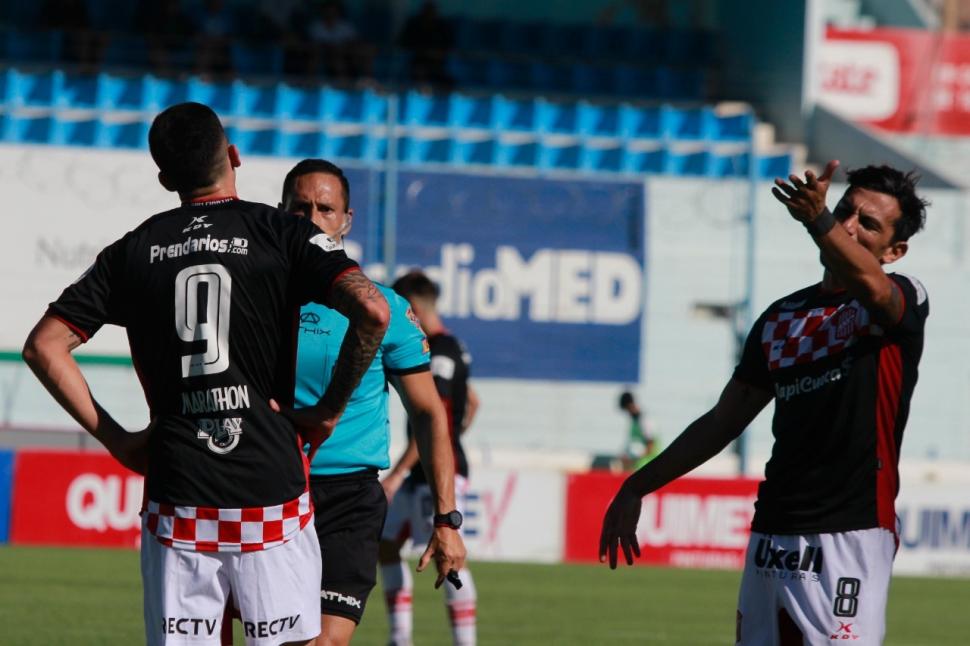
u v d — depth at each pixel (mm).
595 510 42594
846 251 11328
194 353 10820
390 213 48031
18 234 48156
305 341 14344
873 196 12578
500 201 51688
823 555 12219
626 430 53281
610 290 52469
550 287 52094
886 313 11828
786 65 66625
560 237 52094
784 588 12383
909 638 29328
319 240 10930
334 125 60656
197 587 10977
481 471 42125
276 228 10969
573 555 42406
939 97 69188
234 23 66812
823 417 12266
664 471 13375
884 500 12242
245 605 11000
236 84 61906
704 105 68375
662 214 53562
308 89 62469
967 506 43375
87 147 53562
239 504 10898
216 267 10828
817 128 65062
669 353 53750
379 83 64688
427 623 28578
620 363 52531
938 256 55125
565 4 73000
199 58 63469
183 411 10914
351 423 14539
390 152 48188
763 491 12695
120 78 61531
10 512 39812
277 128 59781
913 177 12688
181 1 67375
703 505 43000
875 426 12195
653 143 63250
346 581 14445
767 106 67625
